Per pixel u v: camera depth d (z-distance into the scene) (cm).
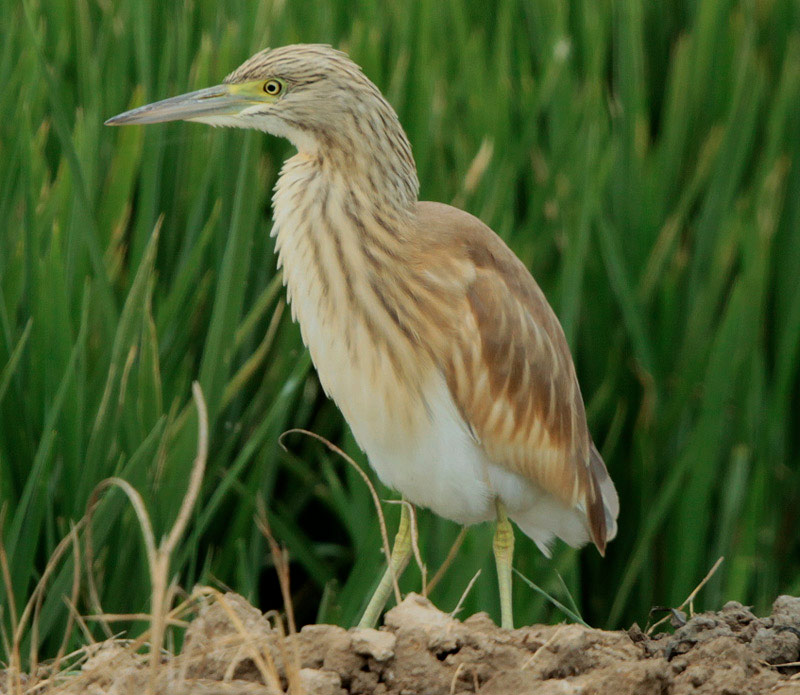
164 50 896
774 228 909
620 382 879
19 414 721
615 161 909
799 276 891
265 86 632
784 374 851
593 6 974
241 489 785
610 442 845
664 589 830
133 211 882
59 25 913
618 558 848
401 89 894
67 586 677
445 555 777
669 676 486
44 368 723
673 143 922
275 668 470
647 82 1016
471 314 623
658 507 790
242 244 711
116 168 788
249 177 706
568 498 668
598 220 843
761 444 850
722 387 800
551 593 813
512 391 634
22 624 493
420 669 493
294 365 836
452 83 982
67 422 706
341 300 618
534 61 1002
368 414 629
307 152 641
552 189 873
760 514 809
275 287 767
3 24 898
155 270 845
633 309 834
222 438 823
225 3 946
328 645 508
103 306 731
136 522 719
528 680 484
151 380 727
